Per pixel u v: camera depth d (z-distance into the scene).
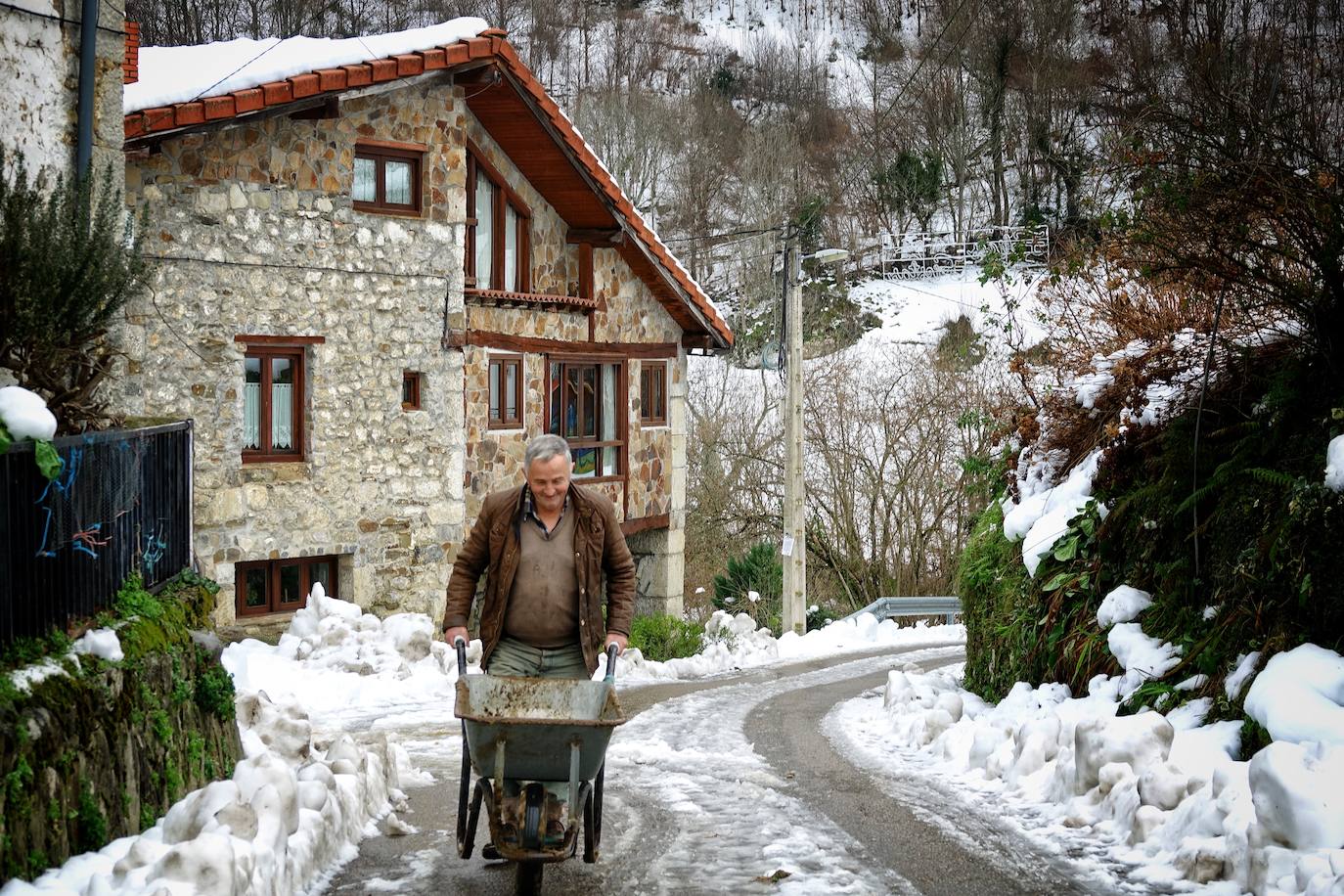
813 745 10.61
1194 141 8.38
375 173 18.34
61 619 5.85
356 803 7.12
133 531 7.01
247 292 16.86
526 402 21.38
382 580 18.47
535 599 6.20
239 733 7.71
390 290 18.44
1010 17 55.59
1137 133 8.67
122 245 7.38
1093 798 7.33
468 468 19.91
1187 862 6.06
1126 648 9.20
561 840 5.64
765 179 57.53
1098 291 12.62
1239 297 8.87
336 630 15.16
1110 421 11.11
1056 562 10.95
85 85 9.26
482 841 6.98
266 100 16.16
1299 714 6.83
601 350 23.28
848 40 83.00
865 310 50.16
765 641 21.41
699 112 62.38
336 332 17.83
